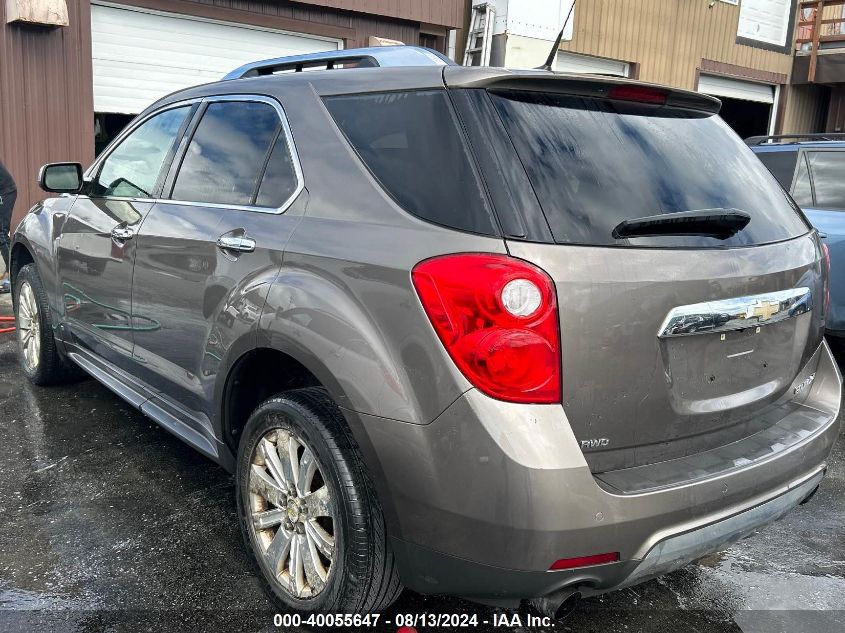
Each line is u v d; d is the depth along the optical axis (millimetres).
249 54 9852
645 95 2408
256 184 2688
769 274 2297
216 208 2811
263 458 2525
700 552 2119
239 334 2486
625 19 13570
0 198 7039
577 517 1850
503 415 1856
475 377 1882
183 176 3086
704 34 15125
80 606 2492
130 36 8945
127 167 3553
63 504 3176
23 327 4645
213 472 3527
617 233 2025
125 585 2619
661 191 2203
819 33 16484
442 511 1943
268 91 2805
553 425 1874
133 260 3201
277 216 2520
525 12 11664
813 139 6332
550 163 2061
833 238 5117
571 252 1936
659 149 2326
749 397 2326
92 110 8672
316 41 10328
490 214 1961
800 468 2340
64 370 4500
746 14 15867
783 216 2568
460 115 2135
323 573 2314
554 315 1885
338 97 2520
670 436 2113
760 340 2338
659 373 2049
